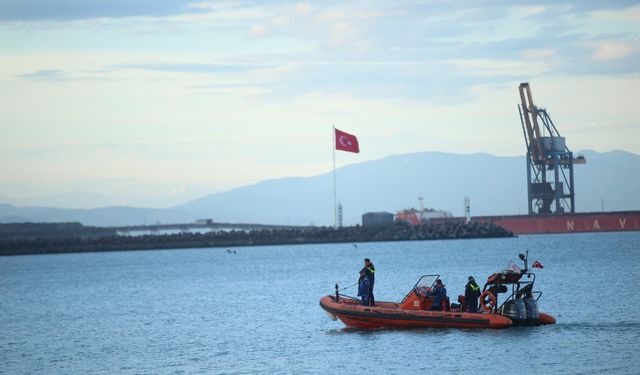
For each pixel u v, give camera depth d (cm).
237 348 9350
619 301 12394
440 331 9450
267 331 10562
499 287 9556
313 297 15338
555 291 14262
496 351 8288
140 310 14488
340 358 8369
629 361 7700
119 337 10869
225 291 17962
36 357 9512
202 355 9031
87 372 8406
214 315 12875
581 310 11350
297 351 8912
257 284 19812
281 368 8056
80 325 12550
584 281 16312
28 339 11125
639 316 10594
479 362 7850
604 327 9519
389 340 9144
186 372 8100
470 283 9569
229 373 7938
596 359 7812
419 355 8275
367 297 9962
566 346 8431
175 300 16275
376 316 9700
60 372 8481
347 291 16712
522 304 9394
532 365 7656
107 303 16488
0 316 14675
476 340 8869
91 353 9606
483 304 9619
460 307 9694
